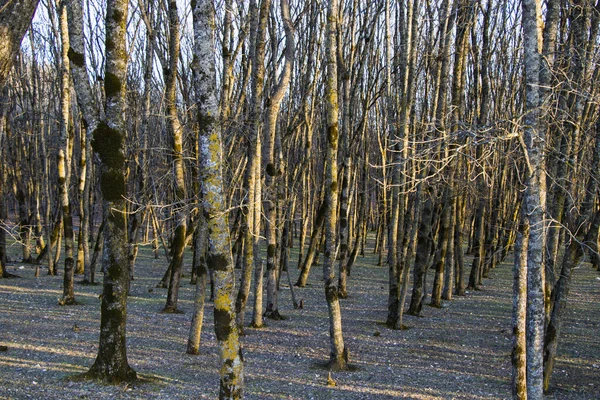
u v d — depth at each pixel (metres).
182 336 11.75
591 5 9.09
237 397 6.22
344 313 15.16
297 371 9.71
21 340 10.49
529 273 6.19
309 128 19.67
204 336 11.87
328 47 9.41
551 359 9.13
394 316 13.58
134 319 13.14
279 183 15.09
